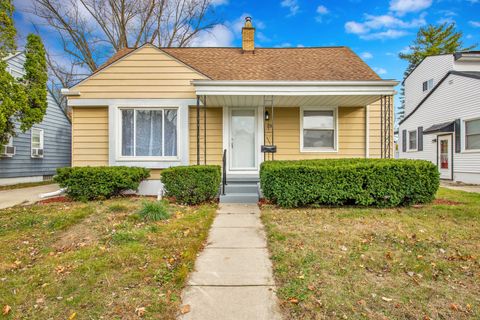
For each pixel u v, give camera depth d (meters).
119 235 4.13
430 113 14.23
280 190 5.80
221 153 8.38
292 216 5.15
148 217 5.01
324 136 8.59
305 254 3.44
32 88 10.30
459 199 6.85
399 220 4.77
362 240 3.86
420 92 17.84
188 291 2.69
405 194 5.73
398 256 3.36
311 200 5.79
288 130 8.52
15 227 4.70
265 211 5.59
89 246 3.84
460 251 3.49
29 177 13.45
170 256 3.47
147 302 2.50
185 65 8.03
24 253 3.67
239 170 8.41
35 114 10.29
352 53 10.30
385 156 7.58
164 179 6.38
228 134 8.38
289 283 2.80
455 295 2.56
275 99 7.67
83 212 5.41
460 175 12.09
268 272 3.06
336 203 5.92
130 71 8.02
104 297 2.59
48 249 3.78
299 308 2.39
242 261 3.35
